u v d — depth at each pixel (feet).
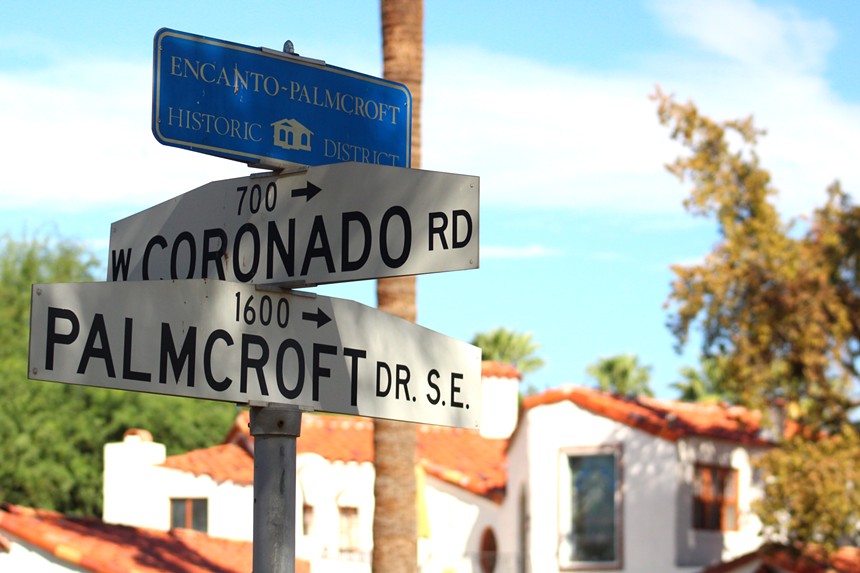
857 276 93.61
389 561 47.06
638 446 104.58
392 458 47.65
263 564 16.14
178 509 115.96
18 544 81.61
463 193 16.07
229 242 17.57
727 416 111.34
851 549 100.83
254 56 17.43
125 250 18.60
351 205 16.78
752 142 91.04
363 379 17.30
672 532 101.65
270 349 16.47
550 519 107.14
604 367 212.64
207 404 169.58
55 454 158.92
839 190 93.30
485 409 130.93
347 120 18.25
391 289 46.91
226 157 16.99
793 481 89.04
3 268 180.65
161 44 16.62
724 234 90.94
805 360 90.43
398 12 47.50
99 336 14.98
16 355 171.12
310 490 111.96
